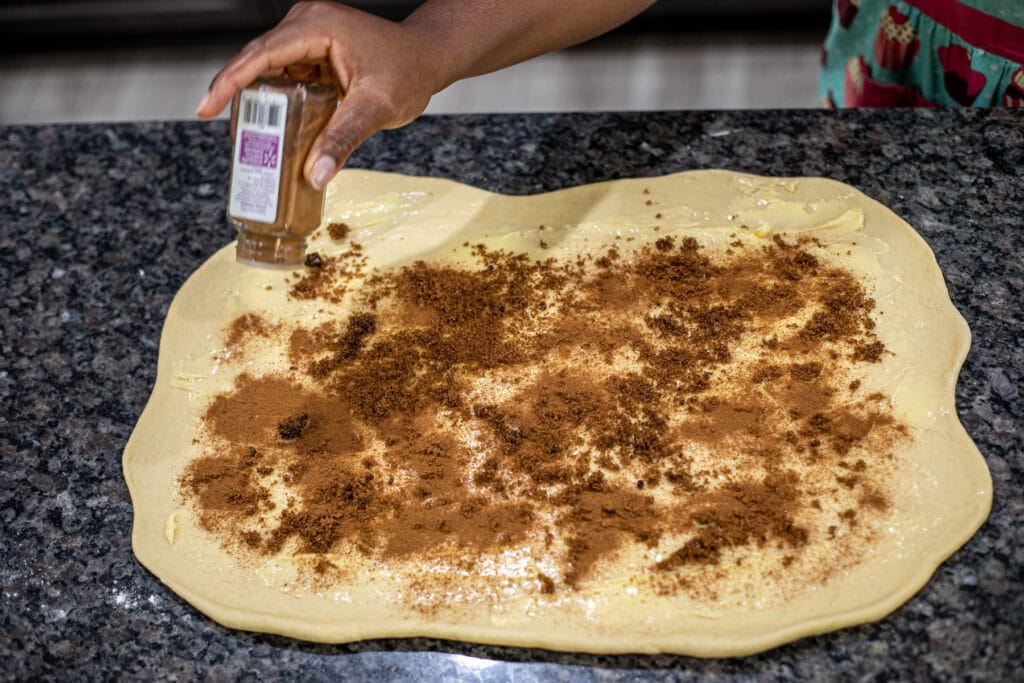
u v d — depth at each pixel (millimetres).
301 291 1284
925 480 1039
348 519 1059
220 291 1297
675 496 1051
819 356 1163
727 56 3076
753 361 1167
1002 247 1255
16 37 3254
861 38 1619
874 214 1298
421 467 1099
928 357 1146
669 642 942
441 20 1149
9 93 3197
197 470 1117
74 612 1021
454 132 1478
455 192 1382
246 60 975
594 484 1066
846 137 1408
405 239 1335
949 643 931
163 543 1057
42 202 1445
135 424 1181
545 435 1117
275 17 3197
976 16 1381
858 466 1057
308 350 1226
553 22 1245
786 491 1043
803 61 3039
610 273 1273
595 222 1328
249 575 1024
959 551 989
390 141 1470
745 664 939
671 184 1368
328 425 1148
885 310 1199
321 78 1103
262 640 990
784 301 1222
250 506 1078
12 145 1531
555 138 1456
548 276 1276
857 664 927
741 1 3051
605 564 1003
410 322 1245
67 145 1527
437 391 1170
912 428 1085
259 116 960
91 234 1398
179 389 1200
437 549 1027
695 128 1451
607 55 3121
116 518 1092
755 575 984
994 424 1088
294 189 985
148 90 3172
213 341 1245
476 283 1277
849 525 1012
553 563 1008
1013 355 1147
